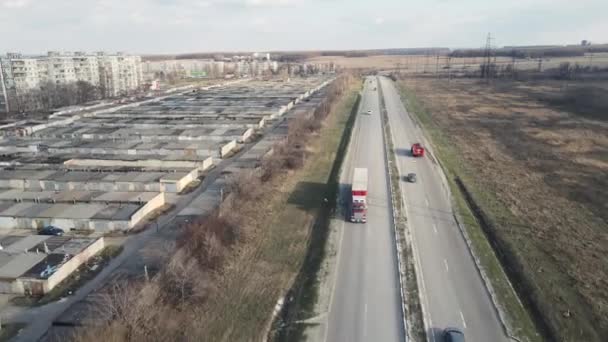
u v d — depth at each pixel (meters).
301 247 57.34
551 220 63.81
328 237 59.41
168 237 60.38
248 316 43.25
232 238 57.72
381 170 87.75
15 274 48.47
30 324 43.00
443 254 54.84
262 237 59.84
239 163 94.31
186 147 104.94
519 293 47.12
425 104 176.12
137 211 65.75
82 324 41.06
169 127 130.75
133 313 39.47
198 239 55.03
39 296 47.66
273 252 56.00
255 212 66.62
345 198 73.06
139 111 162.25
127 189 79.19
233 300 45.69
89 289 48.66
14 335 41.38
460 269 51.47
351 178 82.75
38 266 50.34
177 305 43.72
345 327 41.75
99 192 74.62
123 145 108.19
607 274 49.41
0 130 130.75
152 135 120.06
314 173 86.44
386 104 175.00
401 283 48.53
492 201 71.62
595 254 53.75
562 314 42.72
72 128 131.25
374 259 53.84
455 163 93.88
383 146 106.62
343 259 53.88
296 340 40.16
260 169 82.31
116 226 62.91
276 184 78.62
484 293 46.84
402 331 41.12
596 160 92.75
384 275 50.44
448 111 158.25
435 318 42.66
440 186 78.50
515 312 43.62
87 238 57.59
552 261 52.44
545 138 112.81
